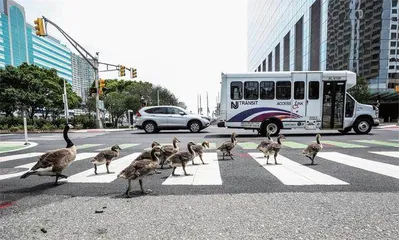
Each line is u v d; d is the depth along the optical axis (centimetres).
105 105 4269
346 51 3747
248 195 463
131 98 4412
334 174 612
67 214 385
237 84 1545
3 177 635
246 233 314
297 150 1010
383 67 3716
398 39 3666
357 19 3719
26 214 388
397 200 425
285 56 5459
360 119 1592
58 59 13862
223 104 1562
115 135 1914
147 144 1303
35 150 1127
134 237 309
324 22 3819
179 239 302
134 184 552
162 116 2020
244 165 738
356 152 937
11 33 10875
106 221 357
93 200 450
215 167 716
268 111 1532
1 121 3053
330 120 1526
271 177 592
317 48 4047
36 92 4631
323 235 305
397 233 309
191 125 2017
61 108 5712
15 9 11169
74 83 14762
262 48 7662
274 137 1479
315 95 1512
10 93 4066
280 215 367
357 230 317
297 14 4803
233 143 852
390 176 589
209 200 439
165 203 428
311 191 481
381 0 3662
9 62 10681
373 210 382
